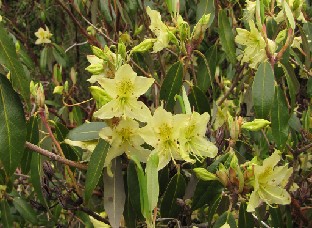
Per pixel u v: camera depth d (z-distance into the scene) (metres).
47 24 1.19
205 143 0.40
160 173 0.45
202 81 0.55
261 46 0.47
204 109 0.50
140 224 0.51
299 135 0.67
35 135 0.47
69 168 0.48
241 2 0.78
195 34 0.46
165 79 0.48
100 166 0.39
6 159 0.37
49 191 0.49
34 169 0.46
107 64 0.43
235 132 0.43
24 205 0.62
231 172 0.40
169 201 0.45
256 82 0.46
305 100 0.72
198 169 0.41
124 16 0.69
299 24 0.65
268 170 0.40
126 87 0.39
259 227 0.54
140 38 0.69
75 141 0.42
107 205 0.40
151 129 0.39
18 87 0.37
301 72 0.69
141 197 0.33
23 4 1.14
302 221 0.58
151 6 0.74
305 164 0.61
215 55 0.59
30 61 0.80
